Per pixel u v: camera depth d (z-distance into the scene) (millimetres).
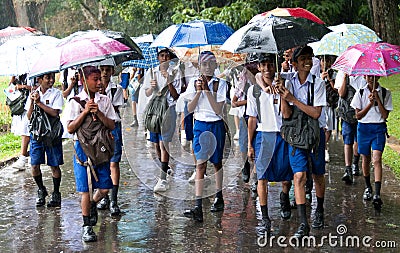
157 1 25656
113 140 6129
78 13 38031
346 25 8484
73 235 6312
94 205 6309
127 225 6617
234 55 7879
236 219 6785
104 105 6102
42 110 7117
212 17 21547
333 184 8297
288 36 5859
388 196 7586
